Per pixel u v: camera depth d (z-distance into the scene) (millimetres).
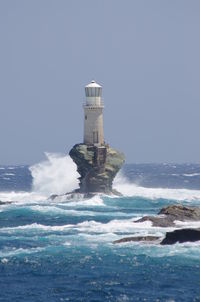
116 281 180125
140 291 171750
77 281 180625
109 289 173375
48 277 184375
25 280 182125
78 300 165375
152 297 167000
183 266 192750
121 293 170250
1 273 188375
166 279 181500
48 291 172500
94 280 181000
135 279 181500
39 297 167875
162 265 193750
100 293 170375
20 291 172750
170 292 171000
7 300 165625
